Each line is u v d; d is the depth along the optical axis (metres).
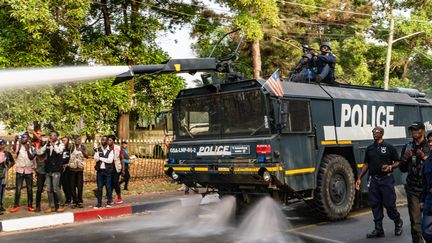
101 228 9.21
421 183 6.47
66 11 13.88
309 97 9.20
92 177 15.34
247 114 8.66
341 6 25.72
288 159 8.46
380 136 7.50
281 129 8.30
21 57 12.66
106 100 15.51
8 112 11.96
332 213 9.20
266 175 8.04
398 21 25.52
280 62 24.91
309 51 10.84
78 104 14.69
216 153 8.79
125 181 13.89
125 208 11.05
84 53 15.95
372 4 27.45
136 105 18.91
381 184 7.50
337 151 9.99
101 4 18.20
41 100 12.36
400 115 11.92
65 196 11.45
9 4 12.05
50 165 10.47
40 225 9.51
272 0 16.47
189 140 9.48
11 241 8.07
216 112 9.10
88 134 15.16
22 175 10.68
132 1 18.36
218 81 9.09
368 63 29.31
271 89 8.41
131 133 21.59
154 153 16.44
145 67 8.01
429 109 13.25
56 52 15.20
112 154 11.24
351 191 9.75
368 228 8.55
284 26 23.48
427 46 28.56
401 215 9.77
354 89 10.96
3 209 10.48
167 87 18.91
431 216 5.60
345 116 10.02
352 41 25.83
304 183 8.76
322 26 27.00
